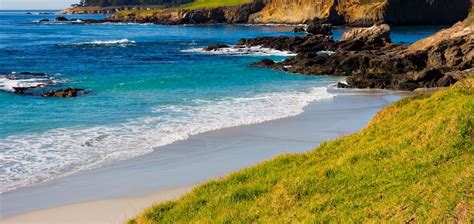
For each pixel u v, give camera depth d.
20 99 36.25
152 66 58.81
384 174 12.35
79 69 55.22
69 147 23.88
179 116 30.95
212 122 29.30
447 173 11.12
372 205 11.01
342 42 76.19
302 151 23.14
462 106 14.09
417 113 16.17
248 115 31.34
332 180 12.84
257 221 11.90
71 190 18.33
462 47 52.22
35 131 26.81
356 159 14.00
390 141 14.60
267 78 49.47
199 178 19.45
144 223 13.13
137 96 38.22
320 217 11.14
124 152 23.14
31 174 20.11
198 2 188.00
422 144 13.35
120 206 16.64
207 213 12.87
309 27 112.88
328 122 29.50
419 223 9.59
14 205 16.95
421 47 58.97
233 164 21.31
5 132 26.50
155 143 24.70
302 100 36.91
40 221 15.55
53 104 34.59
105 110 32.69
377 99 37.94
